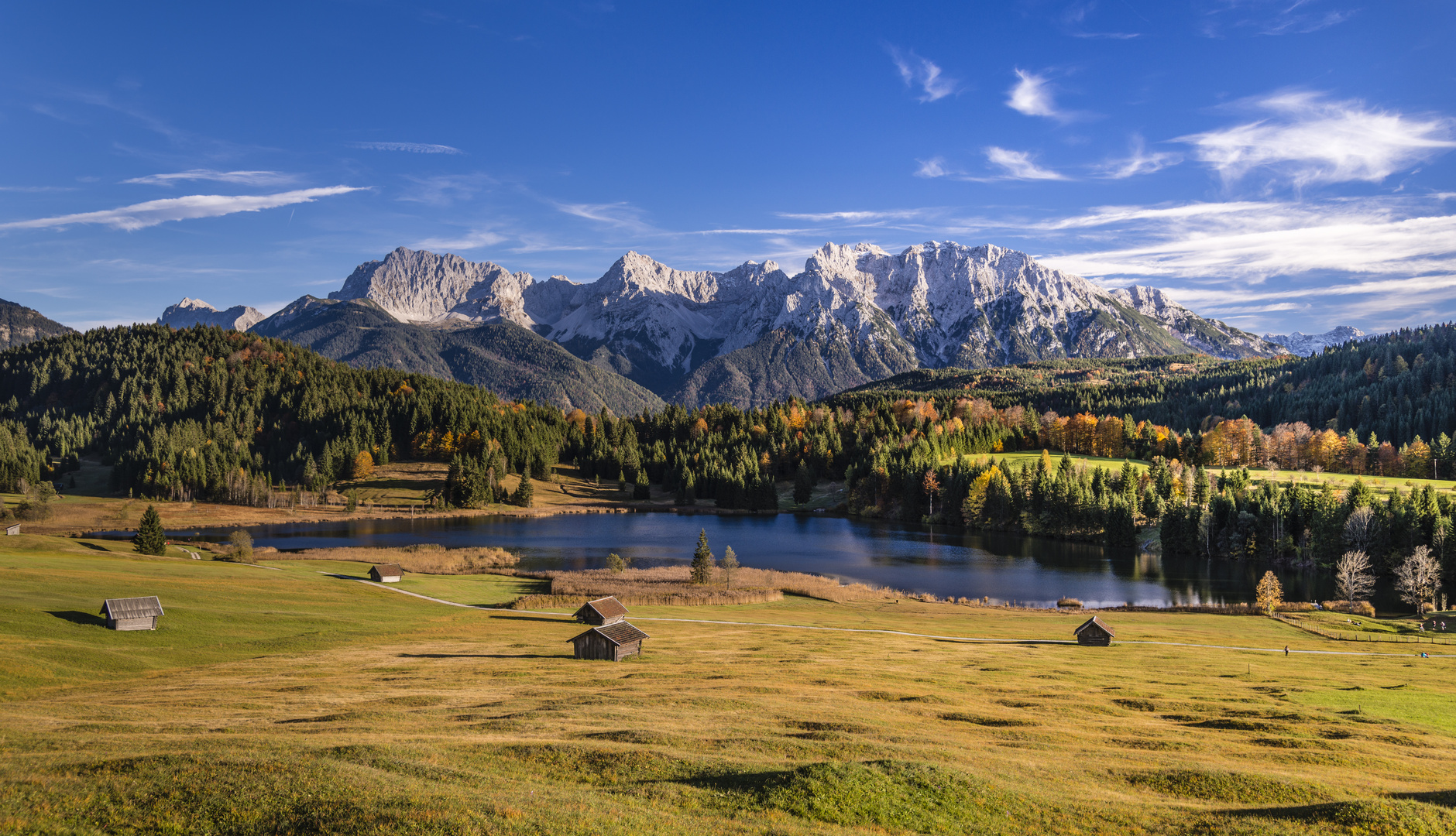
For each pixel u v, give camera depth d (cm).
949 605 10788
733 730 3906
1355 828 2630
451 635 7731
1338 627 9212
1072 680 6000
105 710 4147
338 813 2302
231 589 9144
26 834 2122
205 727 3697
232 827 2223
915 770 3053
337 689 5019
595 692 5050
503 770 2973
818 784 2805
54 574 8719
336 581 10731
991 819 2702
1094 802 2927
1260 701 5347
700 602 10469
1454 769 3788
